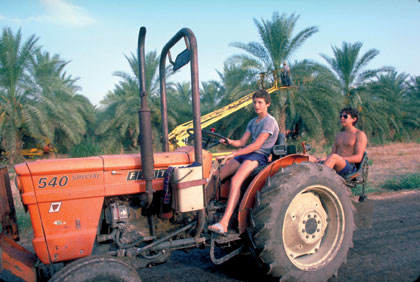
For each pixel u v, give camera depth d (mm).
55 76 20578
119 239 3010
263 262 3184
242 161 3650
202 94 29766
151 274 3762
